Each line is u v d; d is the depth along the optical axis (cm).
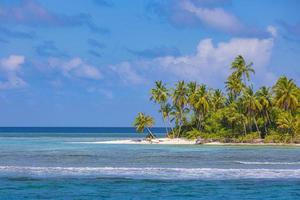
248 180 5475
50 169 6309
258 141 13350
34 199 4428
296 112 13738
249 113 13675
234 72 14250
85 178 5584
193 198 4500
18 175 5800
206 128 14362
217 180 5469
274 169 6394
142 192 4759
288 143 13138
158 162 7512
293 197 4562
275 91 13512
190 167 6681
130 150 10756
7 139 18688
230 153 9731
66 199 4438
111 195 4619
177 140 14312
